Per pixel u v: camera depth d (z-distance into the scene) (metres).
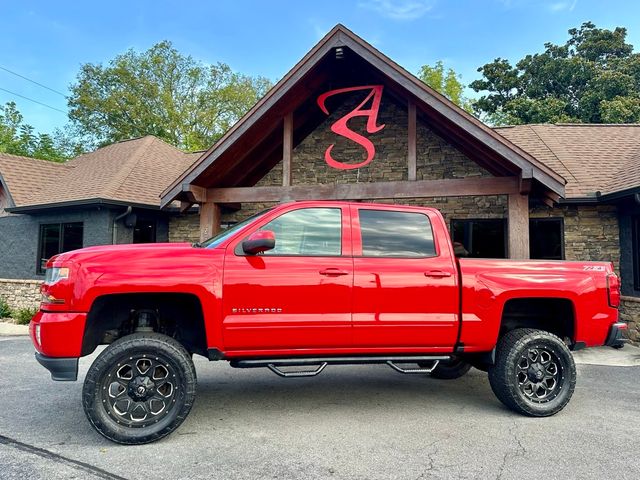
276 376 6.08
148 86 34.03
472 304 4.37
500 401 4.78
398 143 11.62
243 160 10.11
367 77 10.35
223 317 3.93
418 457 3.49
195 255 3.98
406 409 4.69
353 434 3.97
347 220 4.38
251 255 4.08
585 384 5.76
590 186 10.23
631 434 4.01
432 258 4.41
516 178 7.88
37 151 33.41
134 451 3.60
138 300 4.24
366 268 4.22
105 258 3.83
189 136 35.03
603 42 28.89
